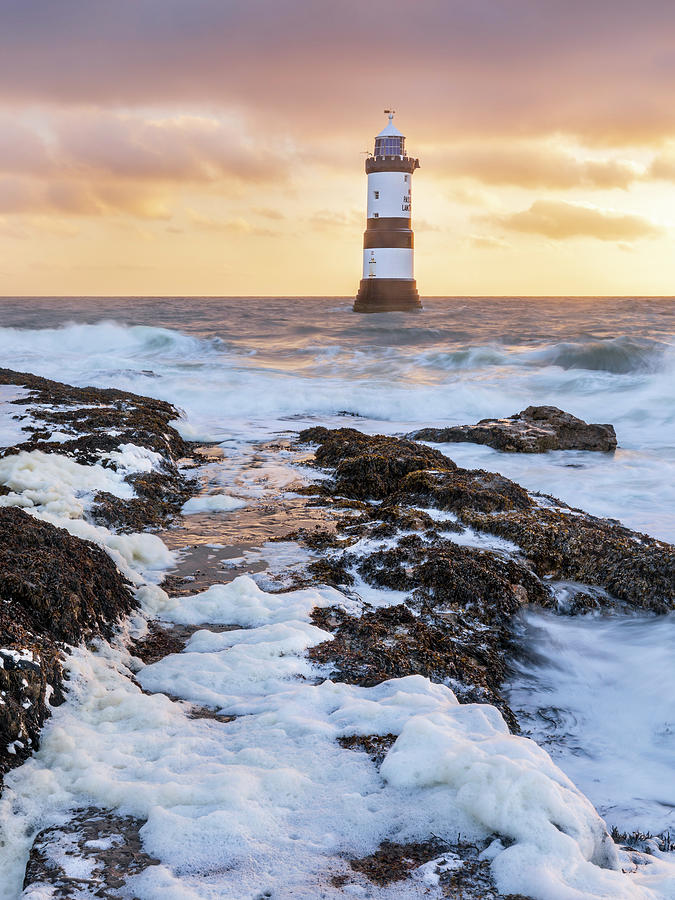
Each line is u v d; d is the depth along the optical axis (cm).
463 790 417
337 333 4912
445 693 580
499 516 1061
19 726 466
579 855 377
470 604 845
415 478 1214
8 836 392
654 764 612
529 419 1916
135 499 1126
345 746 492
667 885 379
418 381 2838
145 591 765
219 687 591
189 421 2041
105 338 4028
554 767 442
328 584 847
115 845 386
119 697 537
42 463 1153
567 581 952
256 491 1278
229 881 359
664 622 875
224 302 15662
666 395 2470
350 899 349
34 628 577
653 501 1412
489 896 353
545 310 9825
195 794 421
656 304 13362
